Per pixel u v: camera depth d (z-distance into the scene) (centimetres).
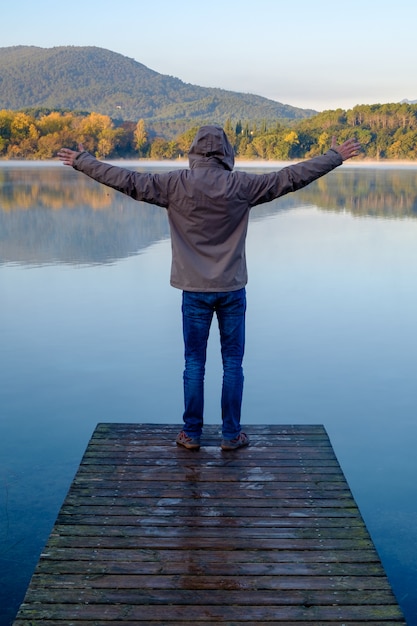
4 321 959
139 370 754
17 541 429
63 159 346
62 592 267
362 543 304
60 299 1099
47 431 594
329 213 2772
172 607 259
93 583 273
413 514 471
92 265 1427
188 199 346
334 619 253
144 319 972
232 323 374
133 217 2489
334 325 937
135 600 262
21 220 2375
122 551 295
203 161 350
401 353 812
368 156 16788
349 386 702
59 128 15588
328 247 1698
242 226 356
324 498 345
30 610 256
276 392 689
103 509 331
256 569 283
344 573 281
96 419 620
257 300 1090
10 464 531
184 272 359
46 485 499
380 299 1093
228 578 277
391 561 418
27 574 397
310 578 278
